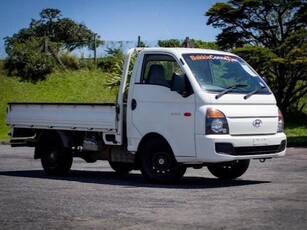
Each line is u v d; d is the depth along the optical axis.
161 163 10.51
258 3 29.58
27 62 34.88
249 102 10.37
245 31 31.33
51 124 12.44
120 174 12.91
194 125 9.96
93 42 37.09
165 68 10.62
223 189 9.61
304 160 15.95
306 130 29.36
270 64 28.64
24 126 13.10
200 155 9.90
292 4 29.62
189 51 10.70
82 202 8.40
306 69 29.08
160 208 7.80
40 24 46.25
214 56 10.86
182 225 6.71
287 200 8.31
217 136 9.81
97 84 34.62
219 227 6.56
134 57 11.52
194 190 9.52
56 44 36.84
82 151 12.14
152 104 10.56
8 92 33.19
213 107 9.92
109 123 11.23
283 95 31.59
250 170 13.05
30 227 6.78
